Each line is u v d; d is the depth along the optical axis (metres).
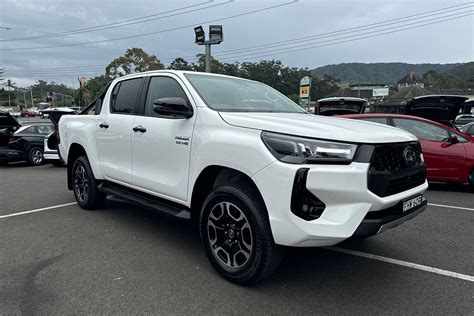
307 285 3.17
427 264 3.64
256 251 2.93
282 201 2.68
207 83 3.93
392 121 7.73
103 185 5.06
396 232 4.63
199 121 3.44
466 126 10.81
